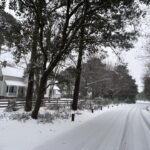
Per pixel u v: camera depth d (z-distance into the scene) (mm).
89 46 20766
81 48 20062
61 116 21000
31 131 13500
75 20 19031
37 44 19016
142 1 17125
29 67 21203
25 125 14859
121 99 92375
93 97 59125
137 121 25000
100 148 11297
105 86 63594
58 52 17859
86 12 17406
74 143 11859
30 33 18203
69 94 64125
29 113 19656
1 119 16141
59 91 65312
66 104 35094
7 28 18234
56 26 19438
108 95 72688
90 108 33719
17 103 24516
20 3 17422
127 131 17312
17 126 14250
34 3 16812
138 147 12289
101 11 18609
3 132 12398
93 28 19594
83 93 52938
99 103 48656
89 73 48906
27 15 18156
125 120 24984
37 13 16797
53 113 22594
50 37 18359
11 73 46969
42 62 19344
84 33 19297
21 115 18125
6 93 45500
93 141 12750
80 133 14852
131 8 19109
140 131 17844
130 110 44719
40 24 17188
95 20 18828
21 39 18219
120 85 74875
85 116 24875
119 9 18844
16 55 19781
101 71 56375
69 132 14789
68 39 18406
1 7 17172
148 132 17719
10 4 17453
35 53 19219
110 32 19641
